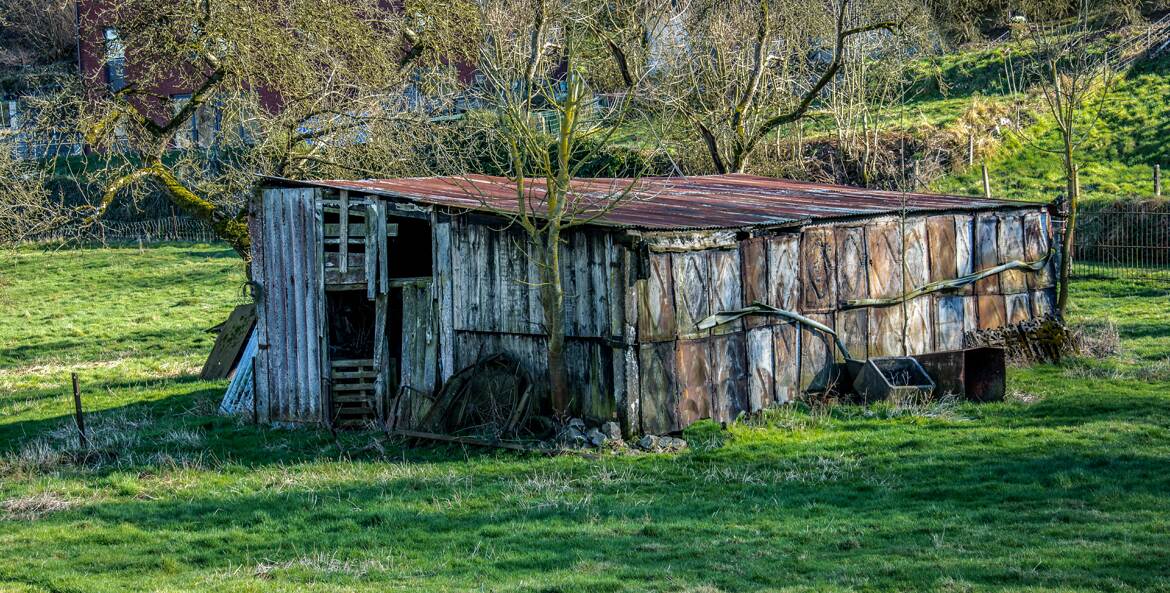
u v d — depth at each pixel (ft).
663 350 56.13
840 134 130.21
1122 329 88.28
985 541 36.60
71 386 88.33
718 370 59.21
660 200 70.08
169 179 83.82
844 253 67.67
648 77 109.40
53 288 153.28
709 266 58.85
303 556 38.65
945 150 146.41
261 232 66.18
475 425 57.41
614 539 39.24
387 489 48.67
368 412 64.08
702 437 55.98
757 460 51.90
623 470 50.34
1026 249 82.43
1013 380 69.92
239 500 47.96
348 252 64.08
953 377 64.03
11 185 83.66
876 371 63.46
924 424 58.18
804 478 48.24
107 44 88.79
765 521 41.11
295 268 65.21
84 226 82.69
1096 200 124.67
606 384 55.67
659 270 55.93
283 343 65.72
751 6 114.11
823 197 79.15
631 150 121.70
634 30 101.65
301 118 82.33
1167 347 79.56
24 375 97.45
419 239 73.36
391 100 87.15
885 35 127.34
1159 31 167.63
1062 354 76.89
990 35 183.52
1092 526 37.93
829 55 146.92
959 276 76.28
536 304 57.93
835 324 66.90
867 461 50.85
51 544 41.55
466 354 61.00
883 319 70.23
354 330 70.23
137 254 174.19
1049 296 84.48
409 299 62.85
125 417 70.85
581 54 92.02
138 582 35.68
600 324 55.72
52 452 58.80
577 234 56.39
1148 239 114.62
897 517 40.86
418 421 60.64
